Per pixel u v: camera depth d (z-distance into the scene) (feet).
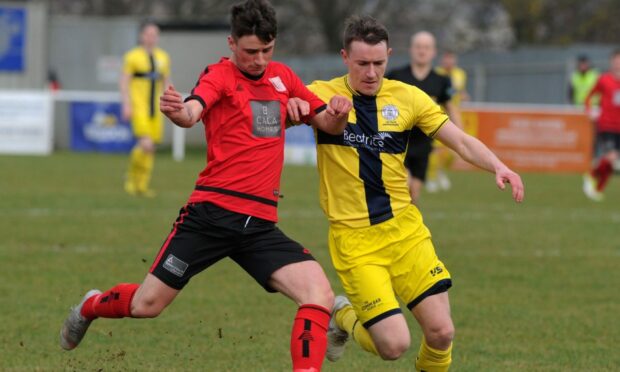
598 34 371.97
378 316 45.44
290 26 373.81
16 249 87.45
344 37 48.03
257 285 75.20
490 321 64.59
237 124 44.60
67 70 258.16
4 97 211.20
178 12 381.60
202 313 65.46
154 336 59.26
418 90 48.88
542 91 233.14
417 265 46.50
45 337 58.13
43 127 212.02
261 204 44.88
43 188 138.00
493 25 380.17
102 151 218.18
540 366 53.83
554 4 374.63
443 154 163.32
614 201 142.82
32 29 248.52
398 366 54.13
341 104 44.39
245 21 43.29
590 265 86.33
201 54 258.98
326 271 81.25
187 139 250.57
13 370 51.16
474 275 80.64
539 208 131.03
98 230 99.14
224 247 44.83
